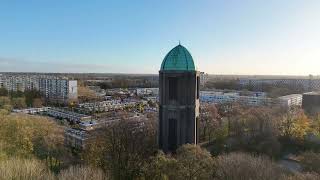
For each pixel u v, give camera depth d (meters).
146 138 98.81
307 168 83.19
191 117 84.88
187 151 68.25
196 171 60.78
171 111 84.88
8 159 76.38
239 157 68.81
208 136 135.25
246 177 60.47
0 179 53.03
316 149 121.50
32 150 104.19
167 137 86.12
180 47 85.25
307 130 135.75
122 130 93.31
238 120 132.75
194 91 84.44
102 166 82.50
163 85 85.06
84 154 97.69
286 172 72.12
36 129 116.69
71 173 61.88
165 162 64.12
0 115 120.19
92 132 131.62
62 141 118.56
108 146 87.56
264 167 64.31
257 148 109.62
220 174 61.91
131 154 83.94
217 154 106.25
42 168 65.81
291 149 124.38
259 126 125.50
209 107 185.00
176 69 83.44
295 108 195.12
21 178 55.09
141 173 76.06
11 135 103.94
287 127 136.75
